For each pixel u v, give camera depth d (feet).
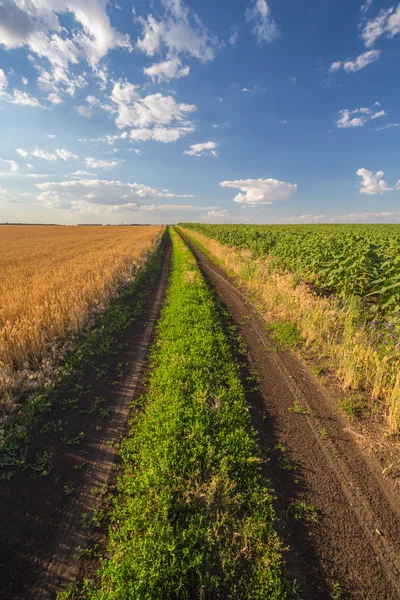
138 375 20.65
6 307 27.66
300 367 21.65
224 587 8.68
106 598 8.19
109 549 9.59
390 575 9.15
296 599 8.43
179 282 47.16
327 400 17.72
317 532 10.36
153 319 32.24
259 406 17.16
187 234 184.34
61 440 14.40
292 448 14.08
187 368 19.89
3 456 13.29
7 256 82.89
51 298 31.04
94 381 19.69
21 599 8.46
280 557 9.44
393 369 17.99
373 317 27.68
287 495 11.69
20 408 16.52
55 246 116.16
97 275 43.70
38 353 22.00
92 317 31.24
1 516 10.64
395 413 15.03
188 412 15.37
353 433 14.97
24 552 9.60
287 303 32.01
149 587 8.21
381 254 37.29
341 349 21.52
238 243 77.71
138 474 12.04
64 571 9.17
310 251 44.75
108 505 11.25
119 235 185.37
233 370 20.44
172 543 9.31
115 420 15.96
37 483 12.03
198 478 11.72
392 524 10.66
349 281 32.83
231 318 31.94
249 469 12.50
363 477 12.55
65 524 10.52
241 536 9.91
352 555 9.68
